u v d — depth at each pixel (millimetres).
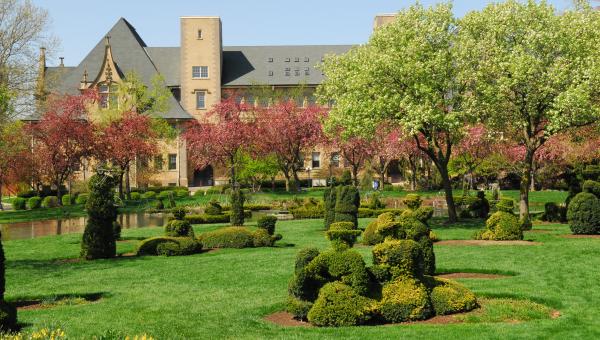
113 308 11977
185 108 72562
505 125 27047
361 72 26359
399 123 26031
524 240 19422
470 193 44219
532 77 24047
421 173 56688
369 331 9656
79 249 21422
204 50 72812
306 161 66750
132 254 19703
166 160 67375
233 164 52812
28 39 43156
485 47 25250
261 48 78188
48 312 11805
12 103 41531
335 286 10359
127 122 49656
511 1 26109
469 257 16078
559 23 25328
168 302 12359
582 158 39906
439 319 10414
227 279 14516
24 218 38812
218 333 9969
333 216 23578
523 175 25453
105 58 66000
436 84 25422
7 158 46094
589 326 9617
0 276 10250
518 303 11227
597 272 13516
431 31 25406
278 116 53156
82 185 54469
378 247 10773
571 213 20719
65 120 46844
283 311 11492
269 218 21406
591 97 25078
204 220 31859
